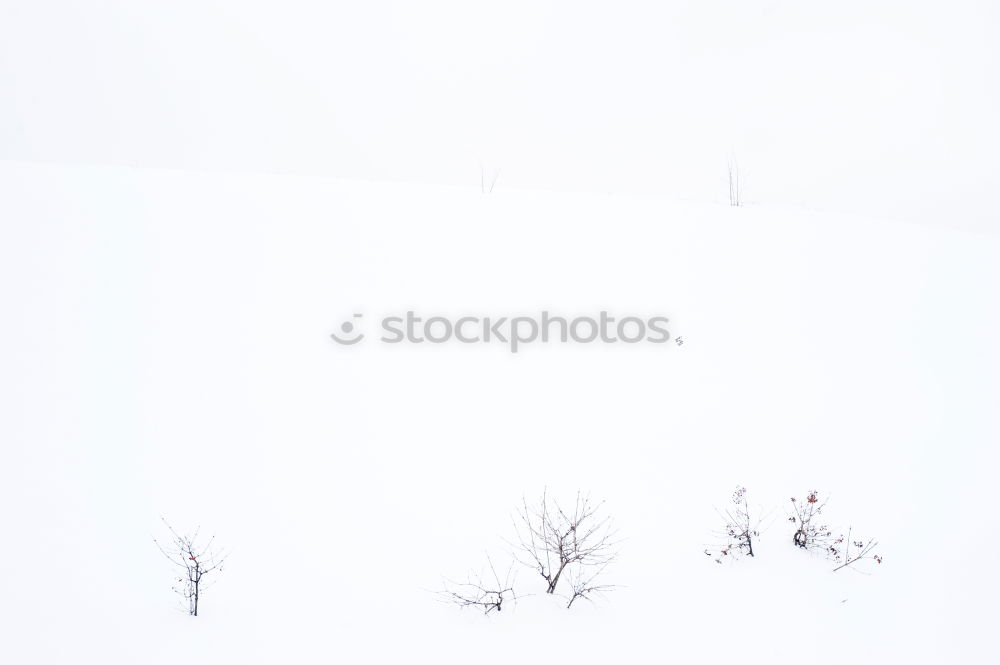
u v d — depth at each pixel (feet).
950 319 25.95
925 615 10.93
